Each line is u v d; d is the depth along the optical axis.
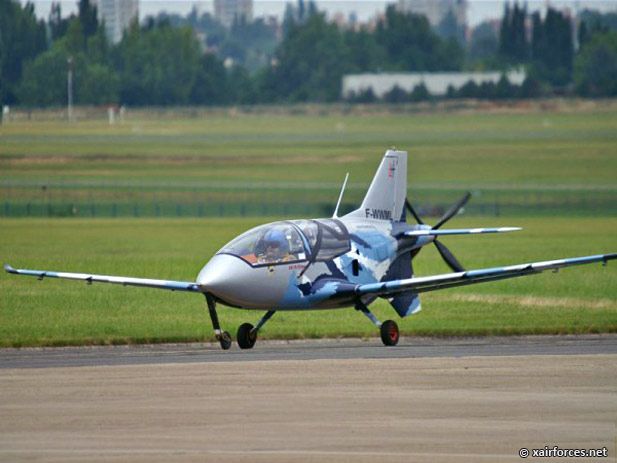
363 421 59.19
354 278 95.00
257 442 55.03
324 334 98.75
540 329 100.25
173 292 135.12
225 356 83.75
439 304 124.88
